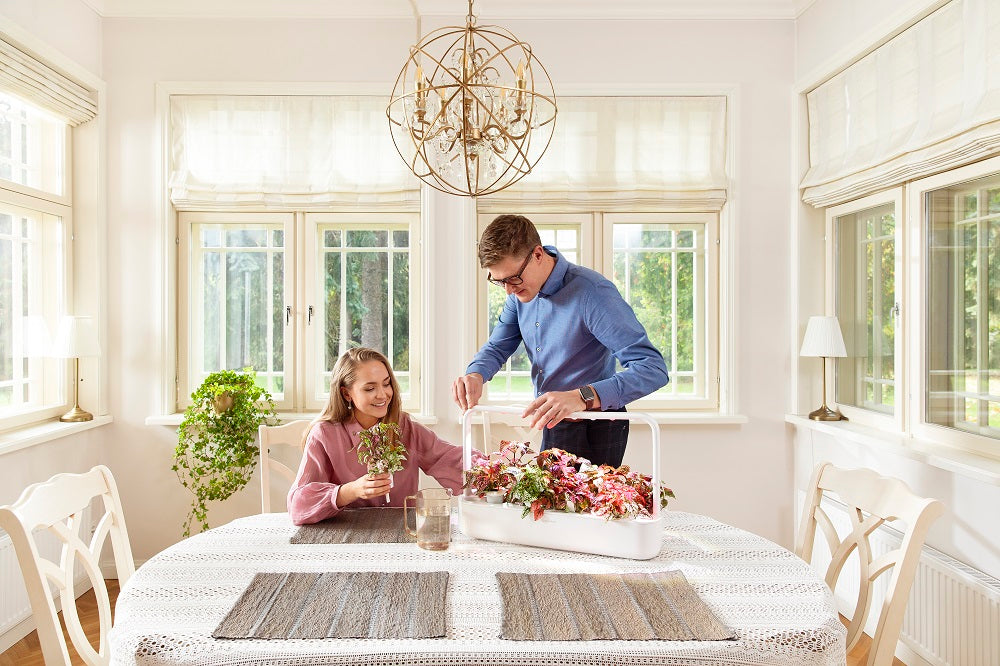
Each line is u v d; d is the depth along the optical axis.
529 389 3.19
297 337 3.18
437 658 1.00
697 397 3.21
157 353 3.07
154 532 3.06
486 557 1.40
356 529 1.58
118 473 3.06
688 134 3.10
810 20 2.98
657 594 1.20
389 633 1.05
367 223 3.20
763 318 3.12
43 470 2.64
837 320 2.79
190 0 3.03
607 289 1.79
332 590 1.21
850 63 2.71
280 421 3.03
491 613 1.13
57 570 1.43
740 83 3.10
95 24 3.02
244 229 3.22
